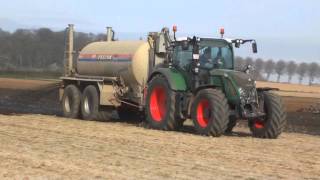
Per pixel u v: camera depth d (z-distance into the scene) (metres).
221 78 20.52
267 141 19.58
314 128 27.33
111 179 11.57
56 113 30.31
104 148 16.11
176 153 15.55
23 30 102.12
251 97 20.11
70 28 28.70
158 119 22.23
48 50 97.56
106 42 26.80
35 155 14.32
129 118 26.84
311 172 13.47
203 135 20.19
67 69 28.69
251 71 21.27
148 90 22.61
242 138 20.14
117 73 25.09
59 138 18.06
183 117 21.45
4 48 99.25
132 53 24.30
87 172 12.20
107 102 25.33
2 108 32.44
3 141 16.78
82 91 27.28
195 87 21.08
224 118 19.75
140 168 12.99
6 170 12.23
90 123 23.91
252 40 21.91
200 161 14.33
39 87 48.00
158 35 24.06
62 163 13.23
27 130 19.98
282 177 12.66
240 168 13.56
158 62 24.34
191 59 21.55
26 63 96.25
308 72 139.62
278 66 137.12
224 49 21.94
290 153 16.61
